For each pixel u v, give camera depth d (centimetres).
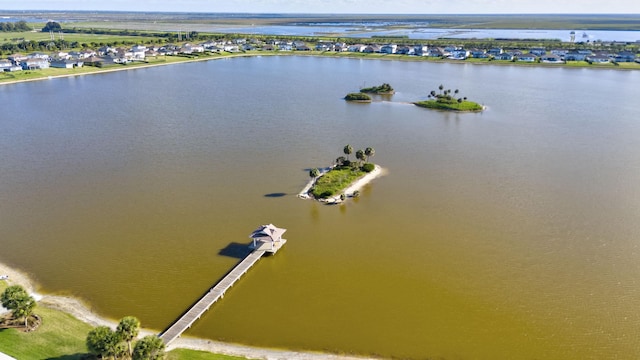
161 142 9650
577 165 8388
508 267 5184
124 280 4947
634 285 4859
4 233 5891
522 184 7500
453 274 5069
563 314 4441
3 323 4059
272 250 5416
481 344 4088
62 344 3869
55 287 4825
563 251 5503
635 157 8819
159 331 4200
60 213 6444
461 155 8962
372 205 6744
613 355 3959
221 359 3828
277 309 4516
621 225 6122
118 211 6506
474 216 6384
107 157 8712
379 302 4622
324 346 4069
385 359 3938
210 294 4628
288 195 7069
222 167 8219
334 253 5478
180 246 5600
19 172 7944
